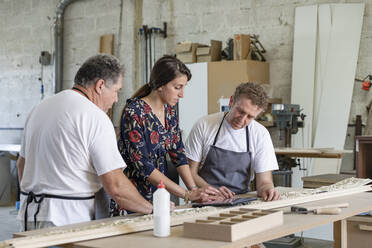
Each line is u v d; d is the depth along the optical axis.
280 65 6.11
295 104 5.46
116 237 1.72
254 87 2.70
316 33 5.79
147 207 2.04
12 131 8.59
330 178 3.43
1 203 7.23
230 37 6.48
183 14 6.86
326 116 5.66
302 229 1.87
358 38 5.62
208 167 2.90
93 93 2.14
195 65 5.99
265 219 1.77
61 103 2.06
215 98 5.86
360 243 3.02
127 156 2.40
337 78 5.66
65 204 2.04
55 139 2.02
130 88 7.29
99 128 2.01
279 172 4.64
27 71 8.45
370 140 3.24
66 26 8.02
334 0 5.77
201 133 2.90
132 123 2.37
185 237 1.69
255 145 2.87
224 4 6.52
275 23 6.15
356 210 2.25
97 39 7.68
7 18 8.65
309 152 4.62
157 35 7.03
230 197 2.44
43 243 1.57
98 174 2.02
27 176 2.12
